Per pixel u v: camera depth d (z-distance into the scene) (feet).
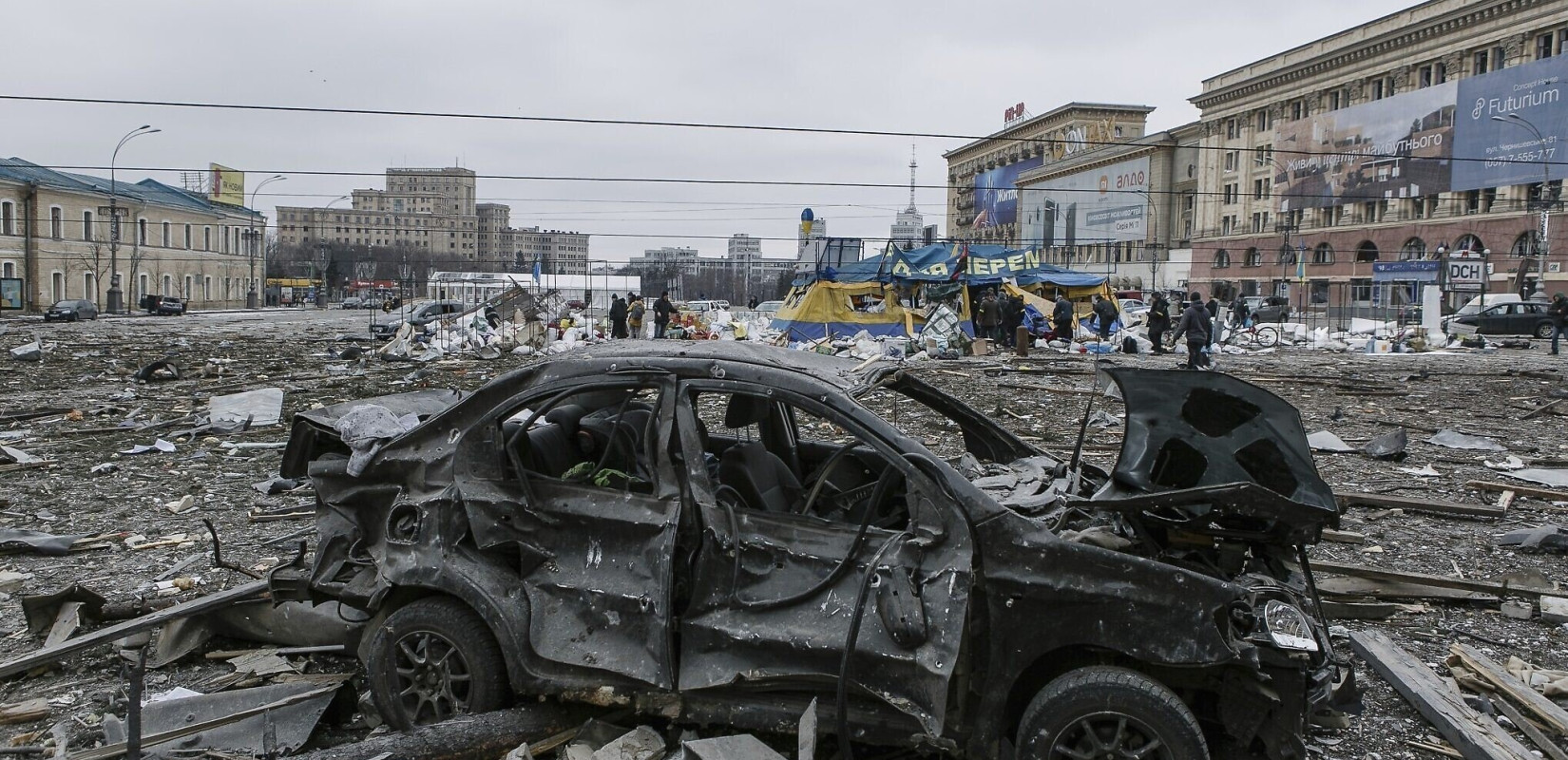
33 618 17.44
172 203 249.14
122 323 151.74
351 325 144.77
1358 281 220.43
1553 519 27.09
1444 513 27.32
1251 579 12.16
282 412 46.52
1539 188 181.68
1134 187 293.84
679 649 12.68
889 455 12.25
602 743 13.01
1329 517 12.38
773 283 337.52
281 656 16.39
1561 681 15.93
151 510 27.50
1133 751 11.31
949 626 11.46
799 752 11.49
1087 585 11.38
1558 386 62.23
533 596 13.23
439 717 13.53
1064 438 40.16
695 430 13.12
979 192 394.93
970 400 53.47
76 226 215.10
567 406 15.52
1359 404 52.90
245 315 196.95
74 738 13.80
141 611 17.93
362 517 14.70
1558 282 176.55
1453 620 19.27
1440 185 200.44
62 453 36.06
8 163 203.72
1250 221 260.01
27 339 100.48
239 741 13.30
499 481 13.76
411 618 13.62
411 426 15.47
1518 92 183.01
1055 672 12.16
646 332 99.96
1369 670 16.71
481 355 84.38
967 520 11.83
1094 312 106.63
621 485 13.82
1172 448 13.44
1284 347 105.60
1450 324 114.73
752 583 12.57
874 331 103.55
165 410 47.62
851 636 11.68
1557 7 180.14
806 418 17.79
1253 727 11.56
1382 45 217.15
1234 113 262.06
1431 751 14.01
